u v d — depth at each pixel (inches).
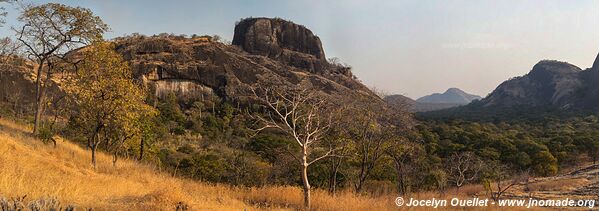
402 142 818.2
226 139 2246.6
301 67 5142.7
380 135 772.0
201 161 1227.9
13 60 1309.1
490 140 2084.2
